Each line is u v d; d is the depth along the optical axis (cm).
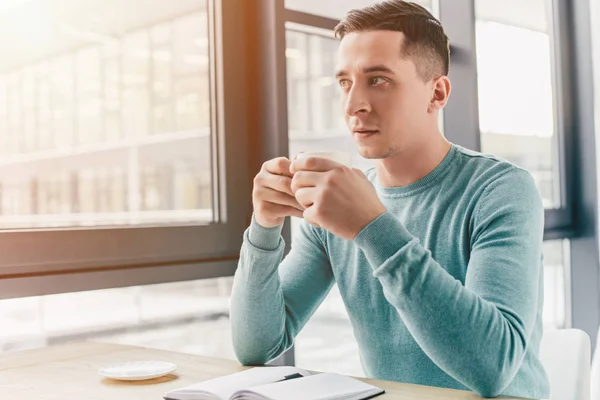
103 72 170
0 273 128
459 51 233
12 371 103
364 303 113
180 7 173
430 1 240
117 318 155
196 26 172
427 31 107
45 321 142
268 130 174
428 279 82
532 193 102
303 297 119
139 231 151
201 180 172
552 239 274
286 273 121
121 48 174
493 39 249
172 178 174
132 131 174
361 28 105
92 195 167
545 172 288
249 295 107
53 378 98
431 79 109
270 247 106
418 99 107
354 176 86
